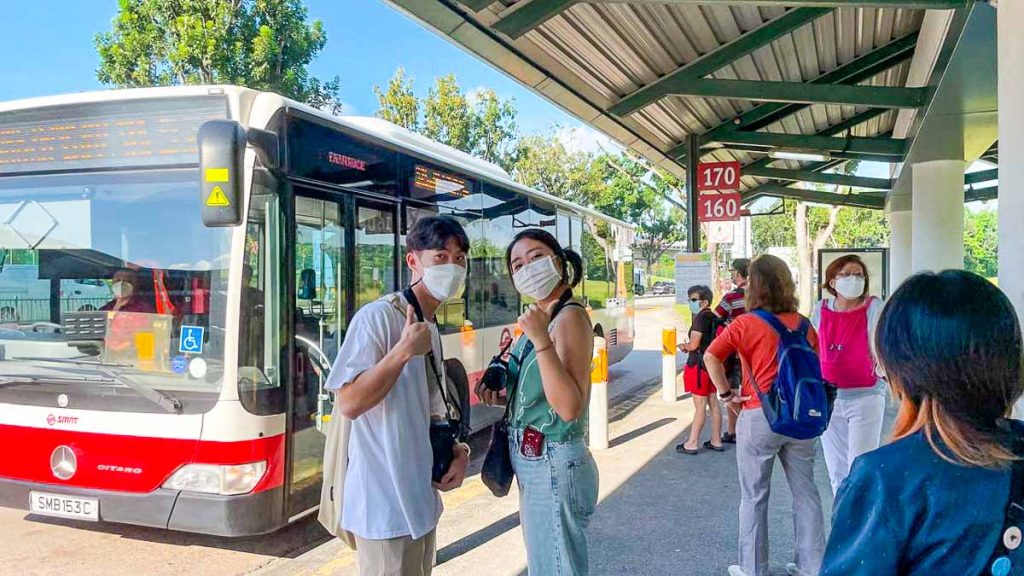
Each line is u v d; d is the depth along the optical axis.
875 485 1.42
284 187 4.75
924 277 1.53
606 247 13.42
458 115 31.31
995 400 1.40
